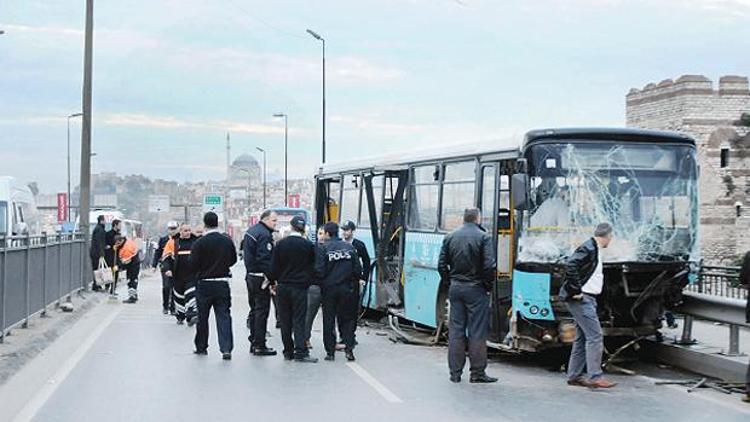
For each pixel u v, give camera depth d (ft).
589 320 36.09
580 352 36.76
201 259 43.45
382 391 34.86
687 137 41.63
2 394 33.65
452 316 37.45
